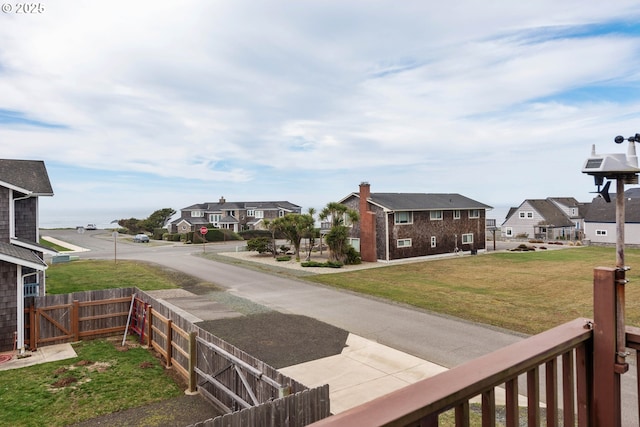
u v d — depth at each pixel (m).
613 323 2.07
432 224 36.09
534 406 1.85
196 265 30.39
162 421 8.30
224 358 8.52
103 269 27.09
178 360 10.75
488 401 1.60
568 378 2.06
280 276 25.91
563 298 19.67
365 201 34.03
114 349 12.50
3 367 10.99
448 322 15.60
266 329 14.64
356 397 9.46
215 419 5.64
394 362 11.56
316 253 38.62
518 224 56.84
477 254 38.00
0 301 11.91
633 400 8.68
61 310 13.02
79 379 10.24
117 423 8.20
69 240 53.03
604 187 2.26
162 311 11.98
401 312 17.09
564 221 55.59
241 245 47.62
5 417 8.35
